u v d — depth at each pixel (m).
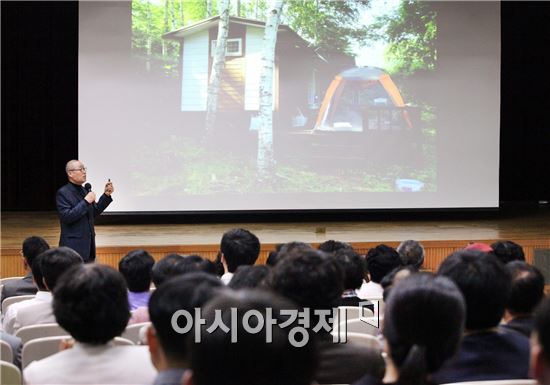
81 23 8.50
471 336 1.99
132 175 8.59
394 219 9.48
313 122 8.77
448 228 8.55
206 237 7.77
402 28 8.81
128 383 1.95
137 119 8.59
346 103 8.80
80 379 1.93
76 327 1.96
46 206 10.38
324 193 8.81
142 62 8.58
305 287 1.99
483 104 8.95
